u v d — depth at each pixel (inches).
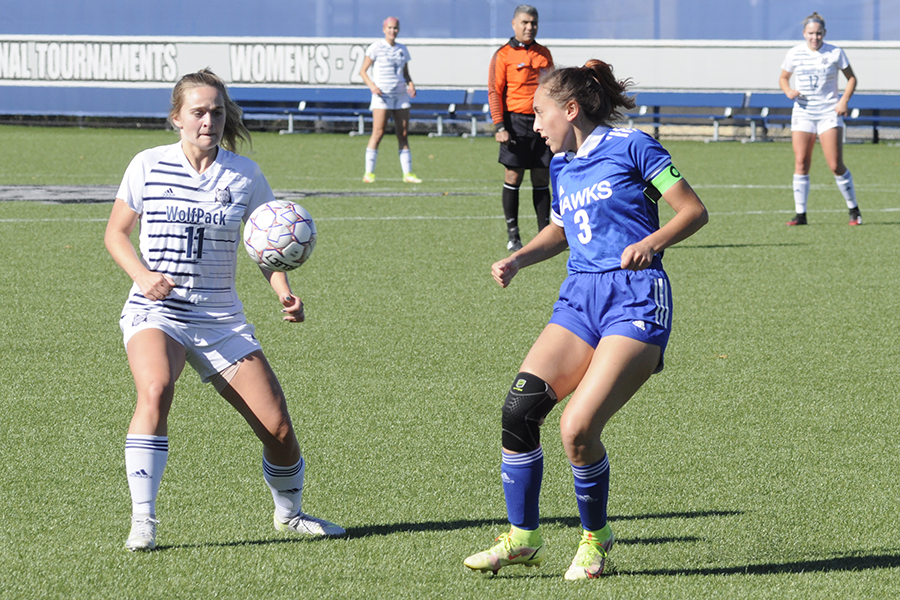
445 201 2114.9
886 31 3816.4
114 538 550.6
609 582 507.2
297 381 869.8
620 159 513.7
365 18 3976.4
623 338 496.4
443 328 1061.1
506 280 543.8
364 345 990.4
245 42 4008.4
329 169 2755.9
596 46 3929.6
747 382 880.3
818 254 1513.3
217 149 564.7
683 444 724.7
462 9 3951.8
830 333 1052.5
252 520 583.2
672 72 3919.8
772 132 4197.8
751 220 1877.5
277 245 553.3
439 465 679.1
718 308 1165.1
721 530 575.5
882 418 786.8
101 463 671.8
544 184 1519.4
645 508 609.6
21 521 573.0
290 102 4077.3
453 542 556.1
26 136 3612.2
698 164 2977.4
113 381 860.0
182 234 546.3
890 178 2655.0
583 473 502.0
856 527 581.3
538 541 514.3
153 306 550.0
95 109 4094.5
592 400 486.9
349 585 499.5
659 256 526.6
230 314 556.7
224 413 780.0
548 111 523.2
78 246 1496.1
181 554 531.2
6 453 686.5
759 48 3875.5
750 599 488.4
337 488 636.1
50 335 1005.2
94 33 4060.0
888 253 1523.1
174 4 4020.7
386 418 775.7
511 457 502.3
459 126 4163.4
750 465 683.4
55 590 487.5
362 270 1371.8
